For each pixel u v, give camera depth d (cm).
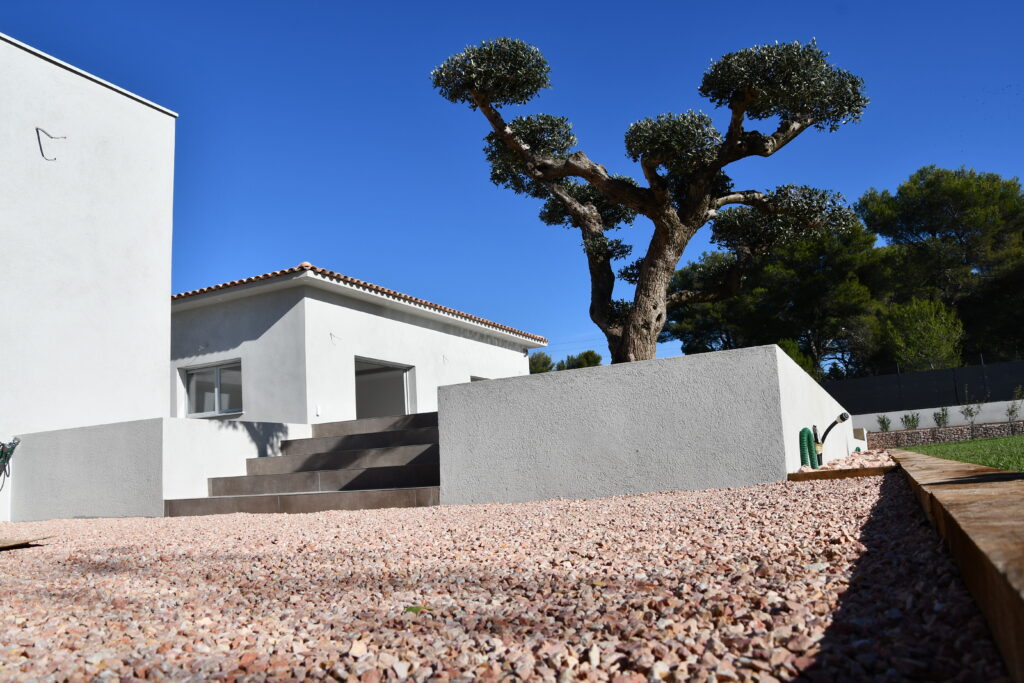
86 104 1130
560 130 1070
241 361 1312
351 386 1327
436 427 957
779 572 267
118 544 559
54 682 203
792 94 854
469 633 233
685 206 980
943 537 259
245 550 471
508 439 757
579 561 346
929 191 2862
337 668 200
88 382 1088
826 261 2791
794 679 155
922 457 699
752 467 660
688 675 167
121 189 1171
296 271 1219
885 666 155
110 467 930
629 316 957
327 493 810
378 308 1416
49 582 399
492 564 360
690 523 429
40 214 1049
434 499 780
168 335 1222
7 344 992
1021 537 155
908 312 2525
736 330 2956
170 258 1245
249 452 1020
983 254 2788
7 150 1016
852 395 2350
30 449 995
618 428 714
